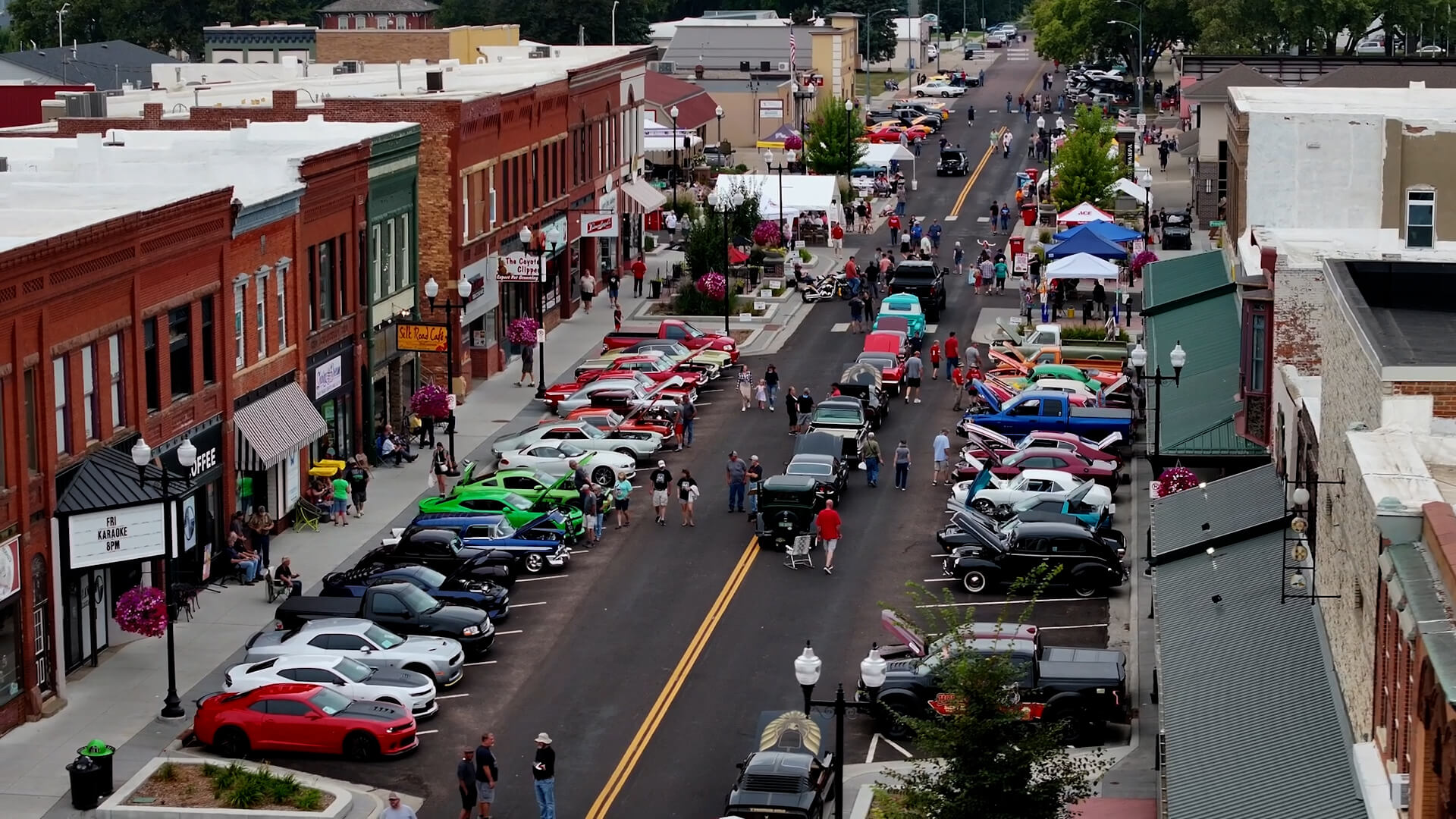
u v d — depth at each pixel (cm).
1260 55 17988
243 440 6438
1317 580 4050
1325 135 7381
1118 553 6278
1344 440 3594
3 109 12156
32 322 5059
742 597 6144
